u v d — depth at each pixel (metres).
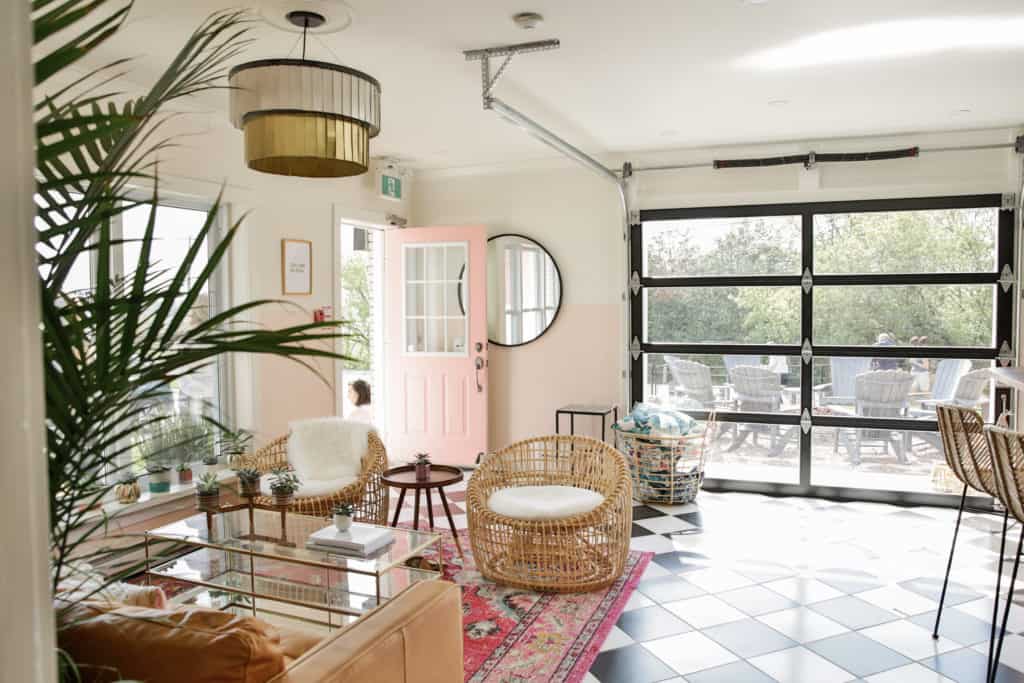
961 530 4.55
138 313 1.00
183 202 4.33
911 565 3.93
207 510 3.43
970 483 2.91
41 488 0.62
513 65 3.60
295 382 5.00
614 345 5.91
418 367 6.25
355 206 5.70
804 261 5.44
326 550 3.02
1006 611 2.56
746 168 5.47
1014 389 4.99
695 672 2.80
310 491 3.95
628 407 5.89
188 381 4.41
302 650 2.12
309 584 2.96
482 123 4.83
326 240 5.34
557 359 6.09
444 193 6.39
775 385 5.57
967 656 2.91
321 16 2.96
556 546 3.56
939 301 5.18
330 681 1.50
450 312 6.21
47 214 1.04
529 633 3.12
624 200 5.74
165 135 4.06
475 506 3.73
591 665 2.86
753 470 5.63
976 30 3.13
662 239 5.80
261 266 4.72
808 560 4.02
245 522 3.45
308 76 2.65
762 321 5.59
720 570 3.87
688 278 5.73
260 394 4.71
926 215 5.18
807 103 4.30
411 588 2.00
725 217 5.62
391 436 6.37
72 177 0.97
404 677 1.75
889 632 3.13
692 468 5.25
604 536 3.64
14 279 0.59
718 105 4.34
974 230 5.08
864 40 3.25
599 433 5.98
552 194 6.05
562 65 3.60
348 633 1.70
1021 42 3.28
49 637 0.63
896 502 5.23
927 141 5.05
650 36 3.20
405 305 6.27
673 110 4.46
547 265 6.09
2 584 0.59
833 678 2.75
